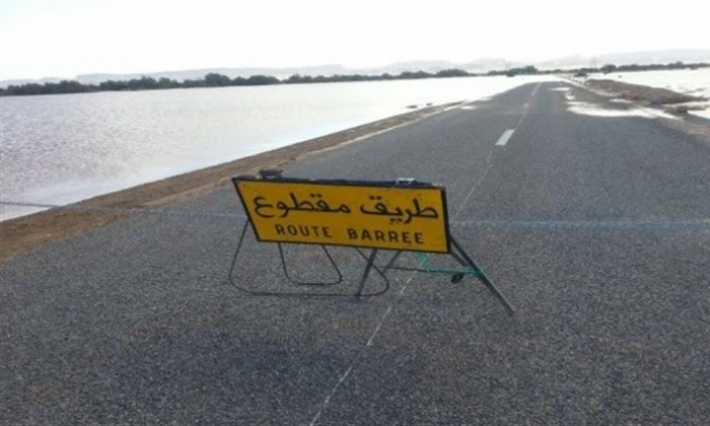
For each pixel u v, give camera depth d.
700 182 9.34
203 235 8.18
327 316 4.98
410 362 4.07
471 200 9.21
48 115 100.62
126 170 23.27
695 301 4.76
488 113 32.75
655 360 3.86
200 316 5.16
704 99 34.75
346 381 3.87
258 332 4.74
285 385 3.87
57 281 6.48
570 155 13.59
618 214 7.69
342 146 20.88
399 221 4.66
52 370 4.31
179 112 84.50
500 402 3.49
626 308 4.72
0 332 5.09
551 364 3.90
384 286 5.63
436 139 19.75
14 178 21.94
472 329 4.53
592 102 37.41
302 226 5.04
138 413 3.65
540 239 6.85
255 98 140.62
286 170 14.77
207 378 4.04
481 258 6.30
